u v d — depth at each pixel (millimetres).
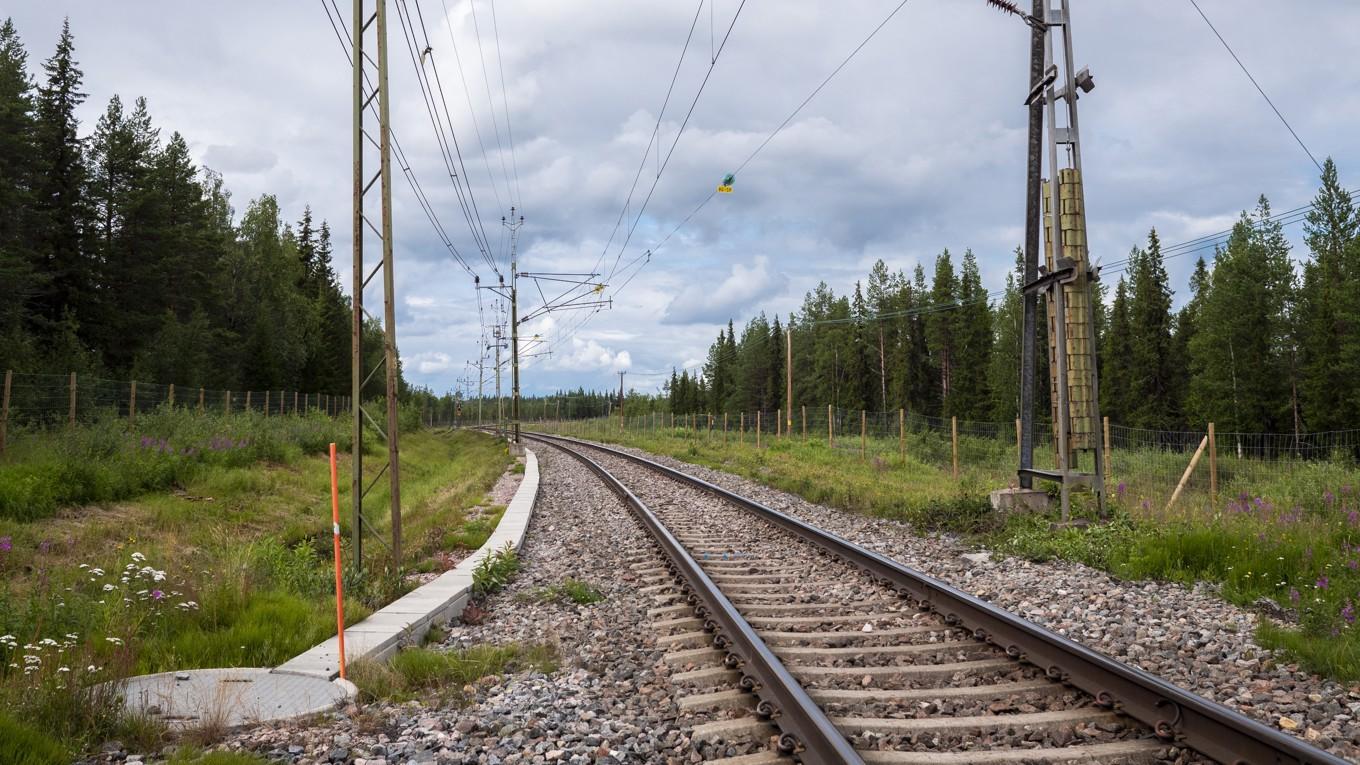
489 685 6074
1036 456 26984
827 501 17344
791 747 4422
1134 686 4891
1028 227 13945
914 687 5609
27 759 4176
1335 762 3613
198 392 41594
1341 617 6691
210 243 57250
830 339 92438
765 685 5402
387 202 10758
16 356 31750
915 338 85938
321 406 58438
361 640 6891
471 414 191000
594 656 6785
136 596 7711
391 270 10750
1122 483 14766
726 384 122938
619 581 10047
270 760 4465
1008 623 6320
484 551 11906
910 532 13078
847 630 7176
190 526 15797
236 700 5477
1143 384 65812
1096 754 4316
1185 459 20953
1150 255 66938
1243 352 55250
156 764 4469
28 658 5492
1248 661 6078
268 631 7086
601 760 4477
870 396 89938
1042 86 13398
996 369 72562
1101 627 7113
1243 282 54781
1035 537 11047
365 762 4492
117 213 50656
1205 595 8250
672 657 6391
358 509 10375
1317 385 49250
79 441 18656
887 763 4199
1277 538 9516
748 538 12922
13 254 37156
